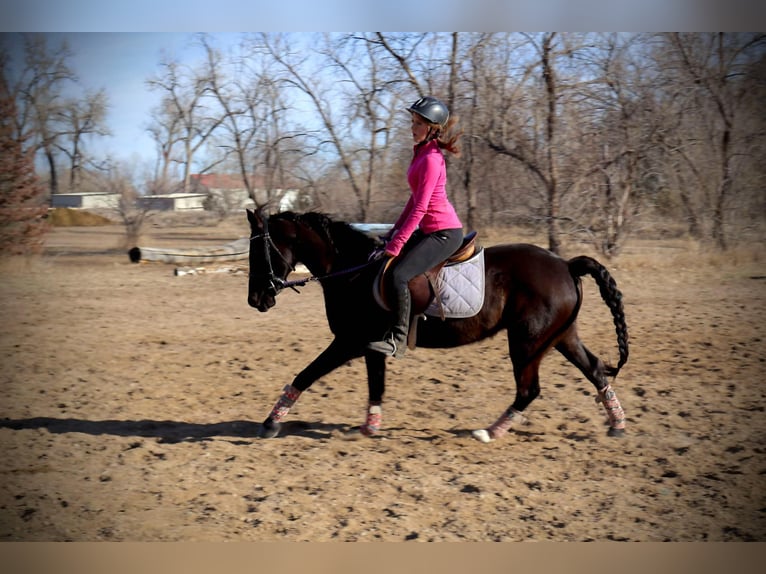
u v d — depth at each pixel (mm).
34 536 4281
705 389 7070
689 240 17938
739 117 17328
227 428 6219
